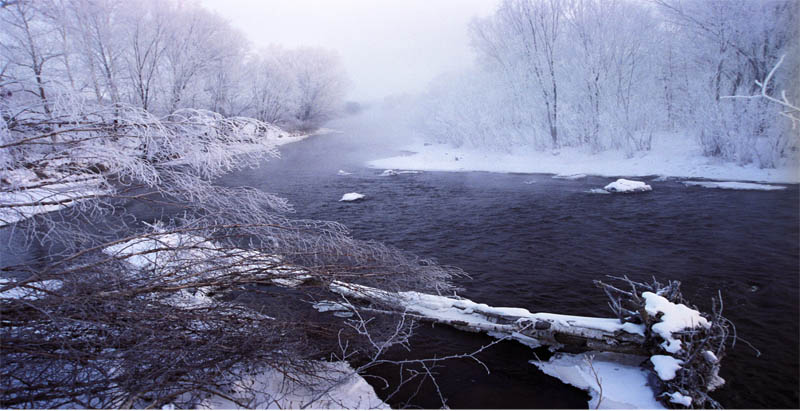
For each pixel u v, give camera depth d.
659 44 18.88
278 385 3.27
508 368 3.67
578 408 3.07
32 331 2.88
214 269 3.65
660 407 3.01
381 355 3.96
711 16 15.03
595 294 5.34
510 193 13.03
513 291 5.53
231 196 4.14
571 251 7.21
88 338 2.93
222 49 26.70
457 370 3.66
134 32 19.78
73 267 3.40
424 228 9.16
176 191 4.04
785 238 7.23
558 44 20.31
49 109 3.72
